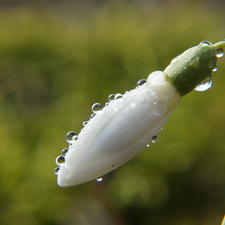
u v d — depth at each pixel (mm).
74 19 421
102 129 128
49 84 365
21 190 274
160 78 130
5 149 299
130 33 363
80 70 356
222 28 361
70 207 278
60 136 308
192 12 373
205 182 286
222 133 282
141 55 347
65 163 128
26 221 265
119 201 283
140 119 128
